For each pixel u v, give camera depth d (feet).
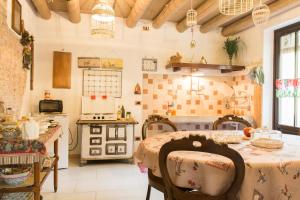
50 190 9.57
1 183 6.32
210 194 4.74
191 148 4.79
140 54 15.23
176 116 14.29
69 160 13.91
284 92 12.62
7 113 7.91
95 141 12.96
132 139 13.41
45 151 5.93
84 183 10.38
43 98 13.87
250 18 13.12
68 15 14.17
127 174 11.61
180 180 4.99
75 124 14.39
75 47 14.38
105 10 9.91
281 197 4.74
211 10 11.73
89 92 14.57
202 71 15.96
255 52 14.03
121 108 14.48
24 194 6.75
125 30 14.99
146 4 11.06
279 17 12.19
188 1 11.87
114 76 14.92
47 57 14.01
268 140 6.49
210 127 15.78
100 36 11.66
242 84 15.19
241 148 6.06
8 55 8.87
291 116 12.46
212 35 16.19
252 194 4.63
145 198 8.95
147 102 15.43
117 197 9.01
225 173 4.71
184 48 15.81
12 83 9.37
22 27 10.54
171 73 15.62
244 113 14.92
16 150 5.74
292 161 4.84
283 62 12.87
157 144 6.36
